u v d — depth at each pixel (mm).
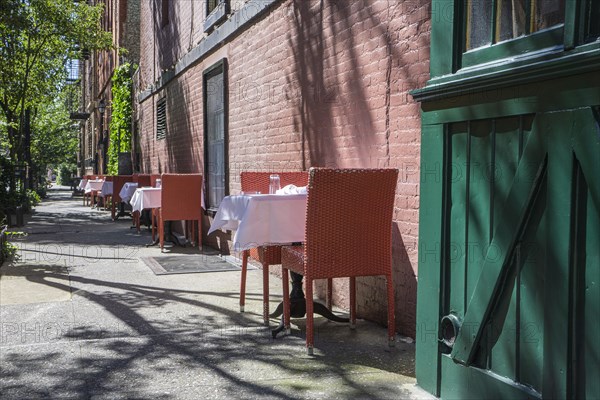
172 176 7984
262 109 6395
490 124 2486
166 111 11750
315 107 5098
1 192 11820
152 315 4387
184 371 3145
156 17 12758
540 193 2244
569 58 2016
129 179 13844
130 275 6102
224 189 7785
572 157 2062
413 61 3682
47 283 5625
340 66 4637
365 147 4289
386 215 3572
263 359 3350
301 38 5348
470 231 2609
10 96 16312
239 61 7184
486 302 2459
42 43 15609
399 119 3852
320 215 3434
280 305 4152
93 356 3400
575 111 2047
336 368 3197
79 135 47250
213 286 5500
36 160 31188
